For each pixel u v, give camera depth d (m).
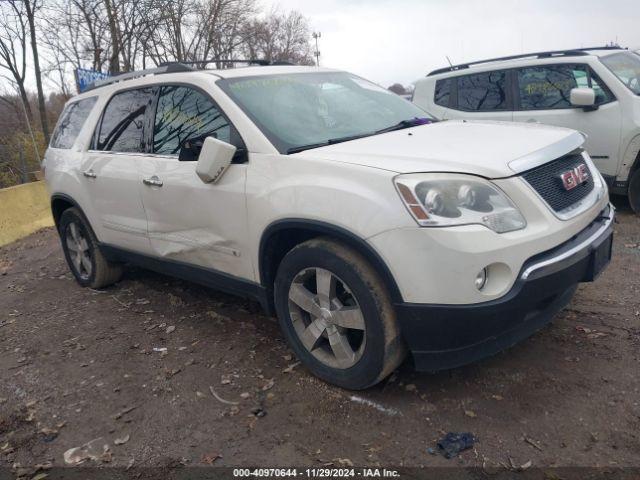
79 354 4.06
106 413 3.26
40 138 19.41
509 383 3.14
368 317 2.90
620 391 2.98
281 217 3.14
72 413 3.30
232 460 2.76
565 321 3.81
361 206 2.80
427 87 8.09
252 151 3.39
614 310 3.92
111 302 5.07
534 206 2.78
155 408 3.26
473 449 2.66
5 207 8.84
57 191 5.32
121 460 2.84
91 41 18.48
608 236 3.17
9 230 8.72
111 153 4.62
